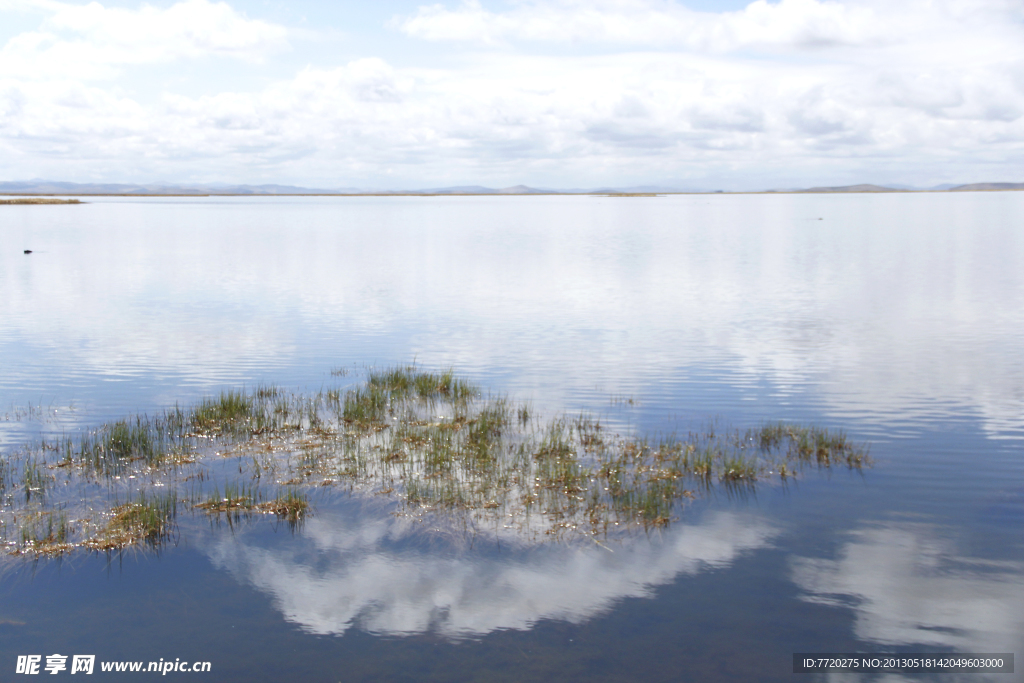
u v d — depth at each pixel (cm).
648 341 2411
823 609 855
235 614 848
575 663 762
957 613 846
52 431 1500
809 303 3170
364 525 1068
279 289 3666
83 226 9212
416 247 6341
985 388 1797
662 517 1080
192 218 12012
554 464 1281
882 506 1132
